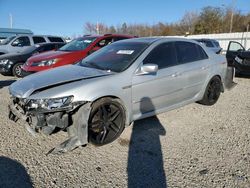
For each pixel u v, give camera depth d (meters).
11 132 4.03
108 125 3.64
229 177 2.92
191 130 4.26
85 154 3.40
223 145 3.71
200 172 3.02
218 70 5.46
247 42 35.44
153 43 4.36
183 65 4.64
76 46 8.00
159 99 4.26
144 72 3.85
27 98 3.30
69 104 3.24
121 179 2.89
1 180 2.81
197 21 63.16
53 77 3.65
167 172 3.02
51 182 2.81
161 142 3.79
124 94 3.72
